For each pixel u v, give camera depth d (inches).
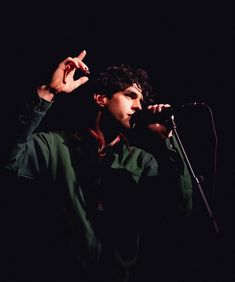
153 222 102.9
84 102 82.5
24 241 95.1
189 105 74.4
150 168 80.8
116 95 79.8
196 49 121.0
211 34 120.9
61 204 70.2
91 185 72.6
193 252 111.6
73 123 79.9
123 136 79.8
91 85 83.4
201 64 121.3
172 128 75.1
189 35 121.0
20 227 96.8
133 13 120.3
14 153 64.2
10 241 96.8
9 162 64.6
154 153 87.0
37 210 92.0
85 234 69.0
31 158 69.2
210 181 113.3
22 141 64.5
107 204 73.9
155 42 121.3
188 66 121.0
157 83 119.8
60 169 71.4
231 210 116.5
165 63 121.0
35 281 79.2
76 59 65.9
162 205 89.7
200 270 111.7
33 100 64.8
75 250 68.7
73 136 75.3
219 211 116.0
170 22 121.3
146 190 82.7
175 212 97.0
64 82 65.7
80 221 69.4
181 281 110.4
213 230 74.4
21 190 97.3
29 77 107.9
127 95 80.2
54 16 114.3
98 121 79.7
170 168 79.4
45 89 65.6
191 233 110.4
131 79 81.2
